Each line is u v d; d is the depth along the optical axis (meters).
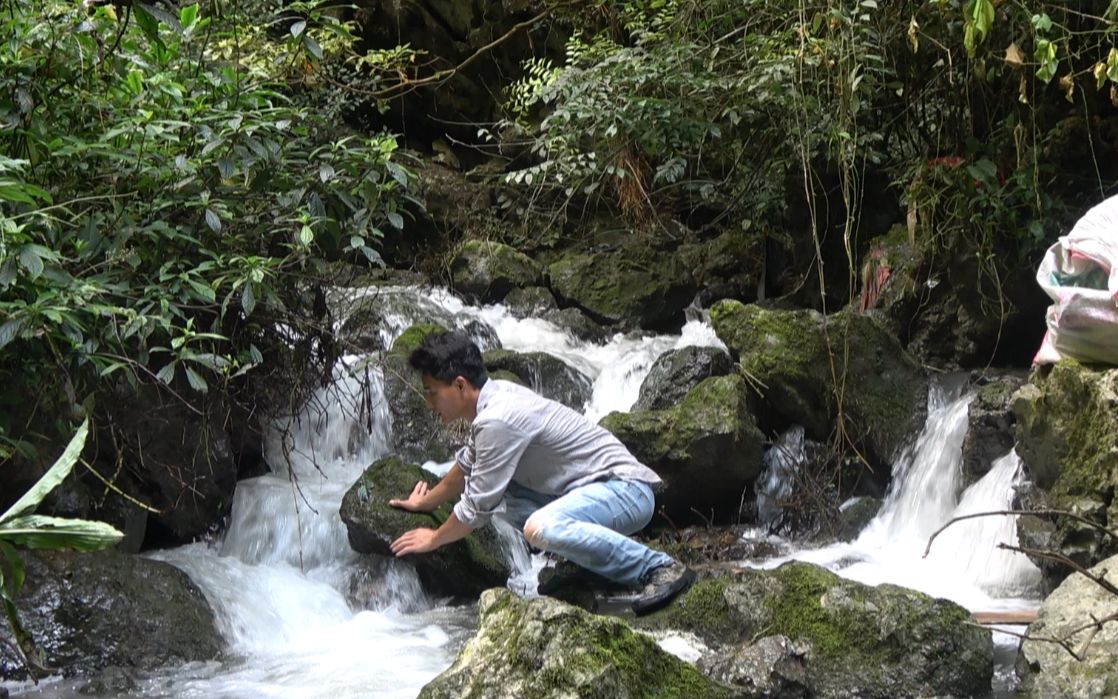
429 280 9.66
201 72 5.30
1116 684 3.58
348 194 5.33
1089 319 4.76
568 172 8.40
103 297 4.70
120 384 5.04
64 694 4.12
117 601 4.55
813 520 6.21
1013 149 6.82
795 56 6.87
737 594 4.25
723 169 9.31
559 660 3.40
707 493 6.28
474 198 10.74
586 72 7.76
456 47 11.70
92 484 5.15
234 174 4.89
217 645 4.64
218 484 5.64
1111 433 4.62
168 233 4.75
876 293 7.53
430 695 3.51
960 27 6.57
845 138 6.54
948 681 3.83
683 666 3.65
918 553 5.89
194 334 4.59
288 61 7.87
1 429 4.44
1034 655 3.87
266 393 5.68
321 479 6.18
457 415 4.45
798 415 6.40
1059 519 4.75
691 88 7.62
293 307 5.46
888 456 6.36
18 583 2.54
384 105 9.03
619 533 4.43
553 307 9.45
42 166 4.78
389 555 5.32
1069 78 5.79
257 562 5.60
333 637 4.84
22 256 4.08
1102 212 5.03
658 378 6.91
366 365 5.75
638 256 9.70
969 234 7.00
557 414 4.44
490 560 5.36
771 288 9.27
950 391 6.67
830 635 3.97
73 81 4.90
